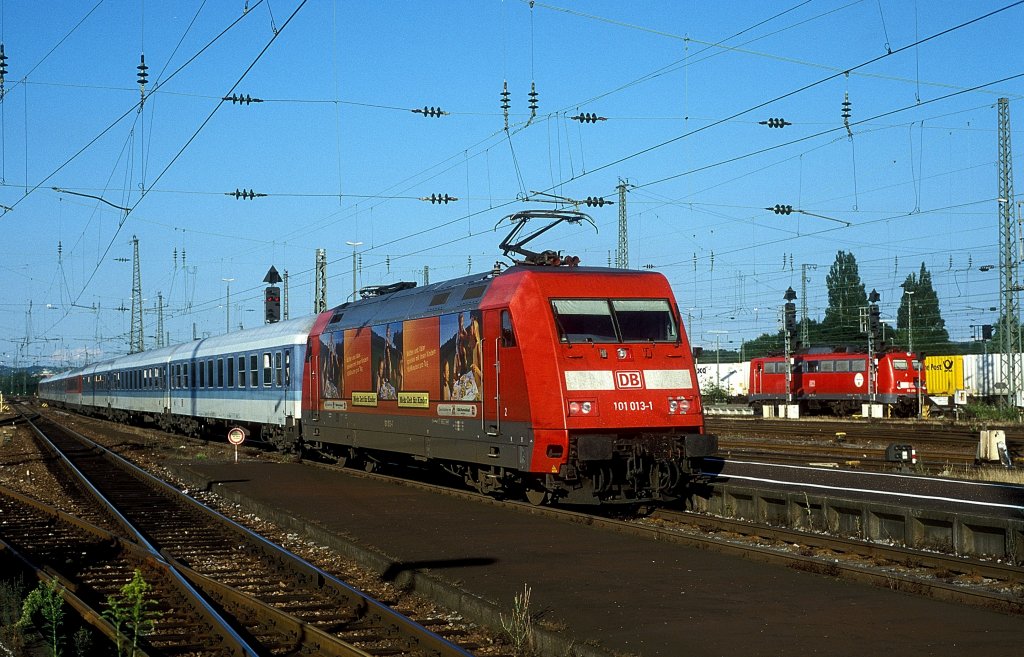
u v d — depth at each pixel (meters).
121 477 25.27
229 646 8.78
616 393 15.72
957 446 30.81
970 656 7.61
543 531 14.07
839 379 60.12
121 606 10.16
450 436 18.00
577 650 7.96
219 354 34.59
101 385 61.22
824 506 14.60
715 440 16.16
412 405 19.52
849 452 28.36
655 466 15.85
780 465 21.16
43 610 9.12
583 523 14.89
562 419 15.28
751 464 21.62
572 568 11.28
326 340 24.42
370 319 21.86
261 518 17.19
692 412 16.31
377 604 9.55
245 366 31.55
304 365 25.83
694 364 16.62
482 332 16.84
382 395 20.94
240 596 10.20
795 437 36.12
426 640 8.49
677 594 9.88
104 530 15.14
